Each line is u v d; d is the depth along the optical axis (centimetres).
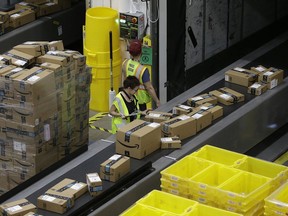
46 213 703
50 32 1295
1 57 909
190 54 1101
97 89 1159
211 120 897
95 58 1134
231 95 953
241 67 1078
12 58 907
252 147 985
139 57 999
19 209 696
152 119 880
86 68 933
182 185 721
